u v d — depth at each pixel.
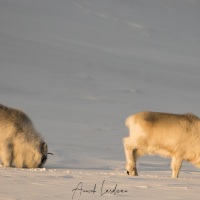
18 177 40.53
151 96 171.12
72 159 65.81
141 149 50.69
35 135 54.97
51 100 143.50
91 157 68.44
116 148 79.88
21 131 53.94
